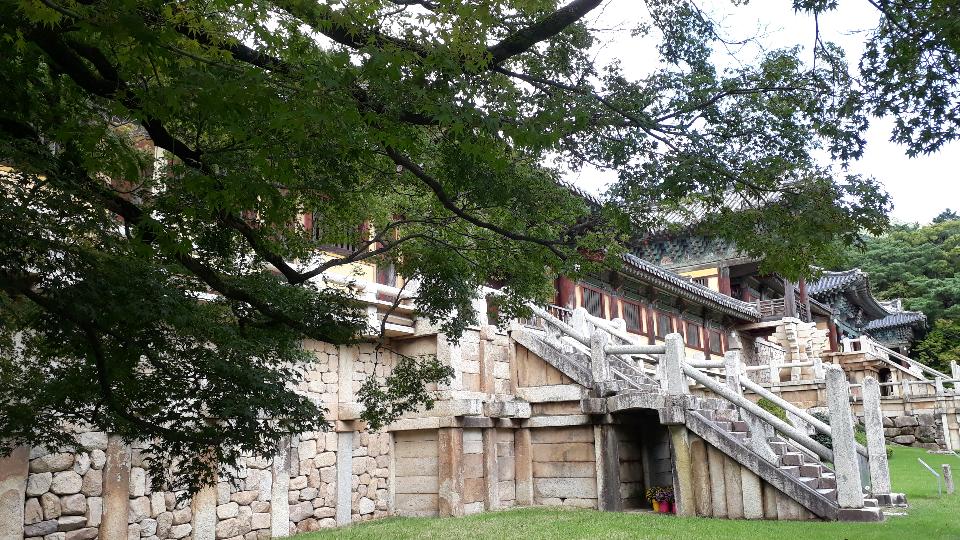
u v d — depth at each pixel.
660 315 29.95
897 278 59.97
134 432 8.01
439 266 9.30
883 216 7.64
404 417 15.89
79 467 10.38
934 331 51.34
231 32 5.90
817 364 28.25
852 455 12.20
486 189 8.09
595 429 15.82
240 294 7.84
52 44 5.44
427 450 15.88
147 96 4.93
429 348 15.95
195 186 5.42
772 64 7.77
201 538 11.93
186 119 6.46
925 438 29.83
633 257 24.92
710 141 8.02
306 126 5.24
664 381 15.69
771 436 15.07
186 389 7.82
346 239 9.73
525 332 17.11
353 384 15.54
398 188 9.72
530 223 9.14
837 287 44.88
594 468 15.84
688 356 31.41
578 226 9.55
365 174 8.77
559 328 17.41
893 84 7.20
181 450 8.03
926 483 18.52
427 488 15.75
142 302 6.42
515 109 5.39
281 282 8.70
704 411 14.67
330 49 5.86
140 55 4.91
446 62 5.20
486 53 5.60
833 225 7.65
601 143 7.91
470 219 8.31
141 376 7.71
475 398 15.68
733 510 13.36
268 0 5.04
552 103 6.40
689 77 7.78
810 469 13.78
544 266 9.88
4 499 9.37
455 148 7.49
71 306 6.11
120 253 6.73
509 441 16.72
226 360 7.61
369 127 5.51
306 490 14.11
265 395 7.82
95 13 4.49
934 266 57.41
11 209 5.50
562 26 6.40
